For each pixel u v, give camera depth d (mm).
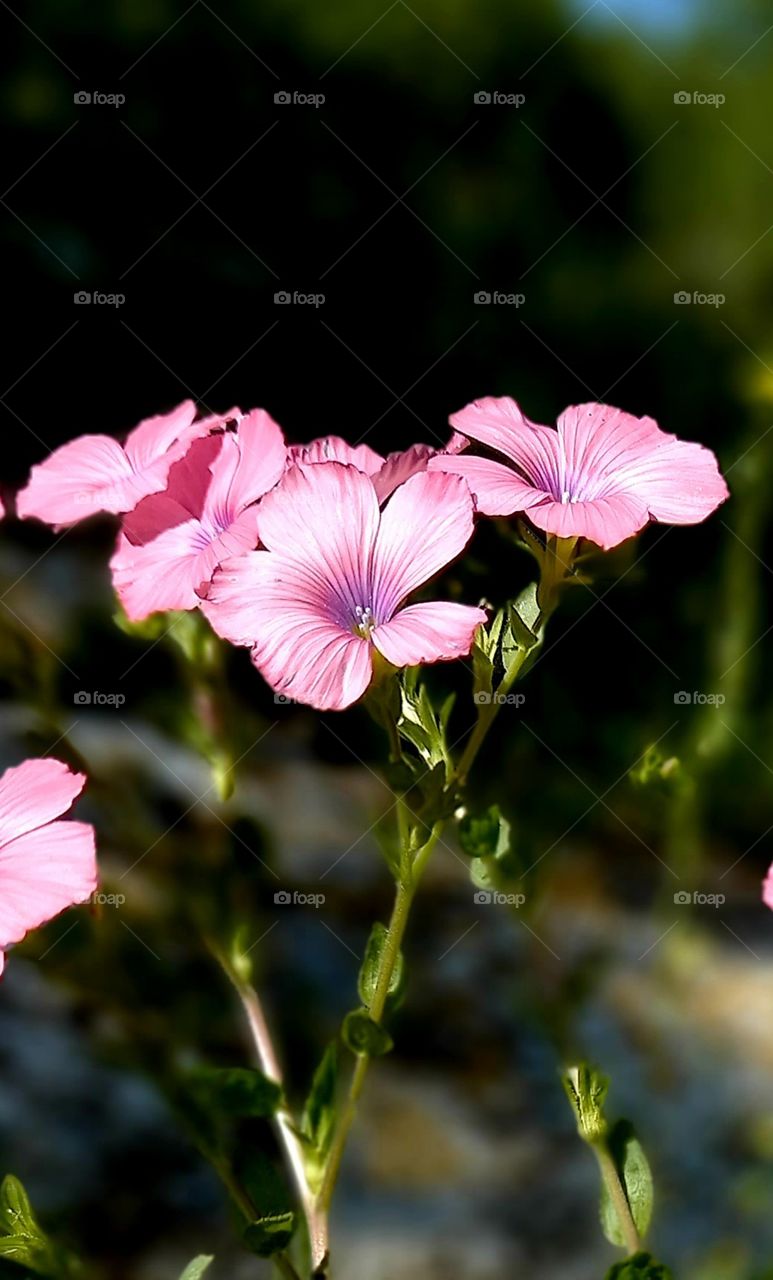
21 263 737
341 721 540
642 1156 303
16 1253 290
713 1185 444
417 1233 411
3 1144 398
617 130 933
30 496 313
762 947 598
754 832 689
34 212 743
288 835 556
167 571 297
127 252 759
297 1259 394
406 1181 425
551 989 354
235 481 302
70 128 757
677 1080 486
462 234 847
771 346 817
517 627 291
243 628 284
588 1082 304
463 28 886
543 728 665
